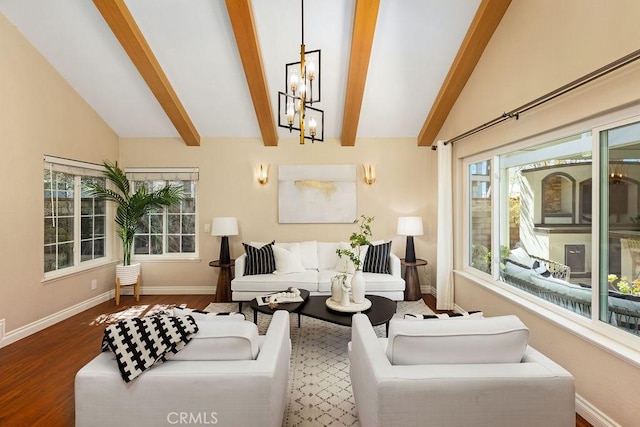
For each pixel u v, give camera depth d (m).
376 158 5.11
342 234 5.10
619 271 1.97
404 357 1.51
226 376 1.44
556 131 2.44
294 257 4.42
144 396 1.43
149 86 3.85
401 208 5.11
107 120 4.64
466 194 4.06
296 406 2.21
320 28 3.30
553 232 2.58
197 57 3.63
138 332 1.49
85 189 4.43
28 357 2.91
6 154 3.18
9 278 3.20
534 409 1.39
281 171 5.05
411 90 4.13
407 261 4.69
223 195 5.05
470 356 1.50
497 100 3.12
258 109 4.15
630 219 1.90
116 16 3.03
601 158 2.09
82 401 1.43
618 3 1.83
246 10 2.97
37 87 3.52
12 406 2.21
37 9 3.10
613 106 1.89
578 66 2.13
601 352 1.96
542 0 2.47
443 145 4.21
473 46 3.31
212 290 5.03
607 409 1.92
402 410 1.37
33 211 3.48
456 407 1.38
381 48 3.54
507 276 3.25
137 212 4.62
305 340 3.35
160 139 5.01
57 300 3.80
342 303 3.11
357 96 3.95
